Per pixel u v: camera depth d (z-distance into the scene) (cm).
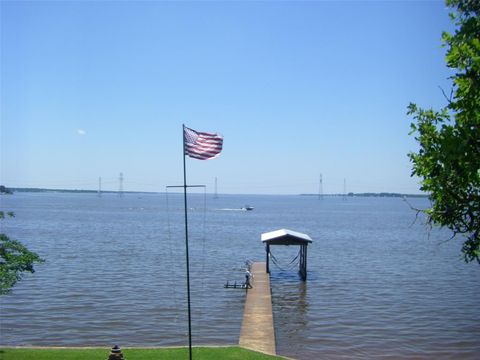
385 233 9738
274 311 3180
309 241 4181
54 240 7194
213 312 3073
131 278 4219
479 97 819
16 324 2738
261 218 14625
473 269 5100
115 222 11356
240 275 4450
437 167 900
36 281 3984
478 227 908
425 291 3897
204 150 1692
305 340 2541
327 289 3956
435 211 961
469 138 820
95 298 3416
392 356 2303
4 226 9581
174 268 4834
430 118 965
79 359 1783
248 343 2225
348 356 2294
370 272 4850
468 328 2797
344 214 18012
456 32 830
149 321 2844
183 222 12112
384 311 3192
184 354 1903
